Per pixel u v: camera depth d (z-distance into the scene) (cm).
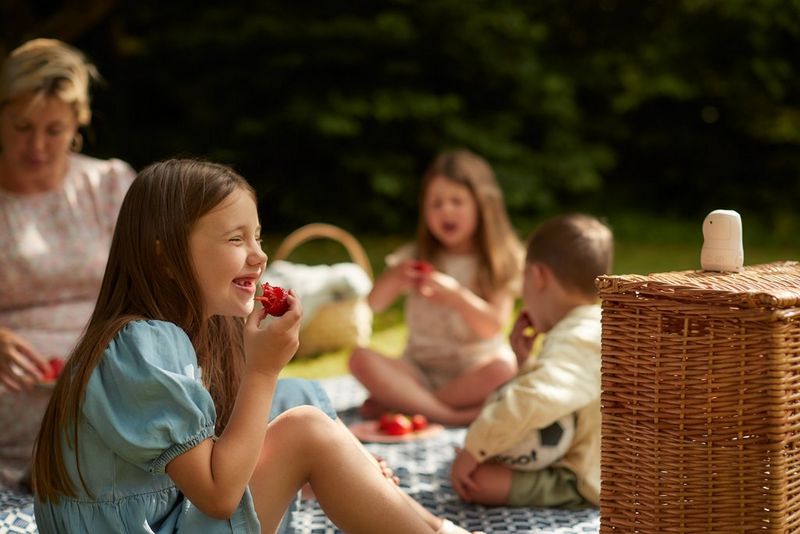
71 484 167
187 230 172
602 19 956
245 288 178
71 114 274
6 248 272
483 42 865
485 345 346
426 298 350
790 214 899
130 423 161
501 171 861
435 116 859
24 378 253
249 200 179
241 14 858
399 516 179
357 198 868
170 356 165
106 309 176
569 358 237
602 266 254
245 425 164
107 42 870
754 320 169
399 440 293
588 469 240
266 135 862
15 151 271
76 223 283
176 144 865
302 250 768
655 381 180
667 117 960
